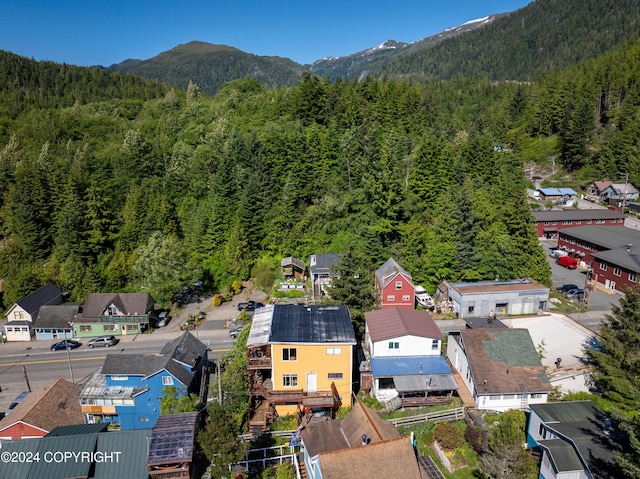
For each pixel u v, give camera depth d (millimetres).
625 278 60000
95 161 82938
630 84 125438
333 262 61344
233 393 35781
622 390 32531
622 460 21906
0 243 69750
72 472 24969
